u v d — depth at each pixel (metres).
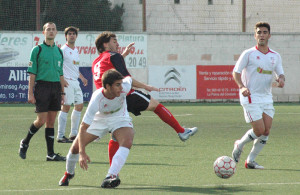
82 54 62.91
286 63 67.56
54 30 22.92
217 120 43.44
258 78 21.22
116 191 16.36
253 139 21.34
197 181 18.30
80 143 15.98
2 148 26.84
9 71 61.62
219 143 29.44
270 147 28.08
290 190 16.67
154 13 71.06
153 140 30.59
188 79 65.44
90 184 17.62
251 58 21.23
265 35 21.14
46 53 22.78
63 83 23.97
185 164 22.11
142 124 40.34
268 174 19.89
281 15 72.44
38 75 22.73
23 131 34.88
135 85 17.50
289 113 51.19
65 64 30.09
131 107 20.22
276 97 67.44
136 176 19.27
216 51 66.00
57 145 28.66
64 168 20.98
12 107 56.69
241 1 71.25
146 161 22.91
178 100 65.44
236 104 62.69
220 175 17.94
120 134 16.66
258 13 72.00
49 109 22.97
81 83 62.97
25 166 21.45
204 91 65.62
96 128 16.61
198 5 71.38
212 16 71.50
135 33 64.69
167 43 65.25
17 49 61.62
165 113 20.38
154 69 65.06
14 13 68.50
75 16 68.88
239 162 23.20
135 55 64.69
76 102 30.36
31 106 58.19
